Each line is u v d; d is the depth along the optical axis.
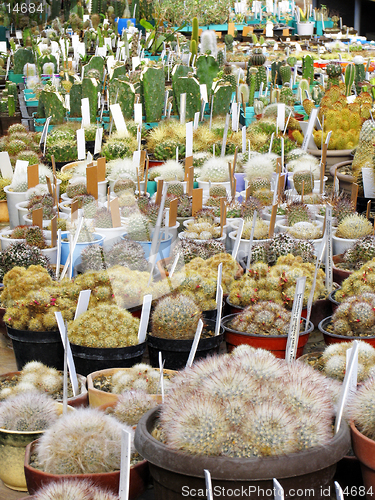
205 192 5.54
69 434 1.88
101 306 2.83
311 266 3.41
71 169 6.07
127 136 6.96
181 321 2.76
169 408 1.81
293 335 2.38
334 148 6.79
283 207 4.66
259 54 11.05
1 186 5.68
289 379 1.86
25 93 11.01
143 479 1.96
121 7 17.03
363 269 3.39
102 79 10.30
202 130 6.92
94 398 2.41
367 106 6.90
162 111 9.12
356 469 1.96
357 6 21.58
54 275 3.57
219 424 1.64
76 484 1.71
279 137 6.57
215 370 1.89
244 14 18.17
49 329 2.91
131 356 2.73
